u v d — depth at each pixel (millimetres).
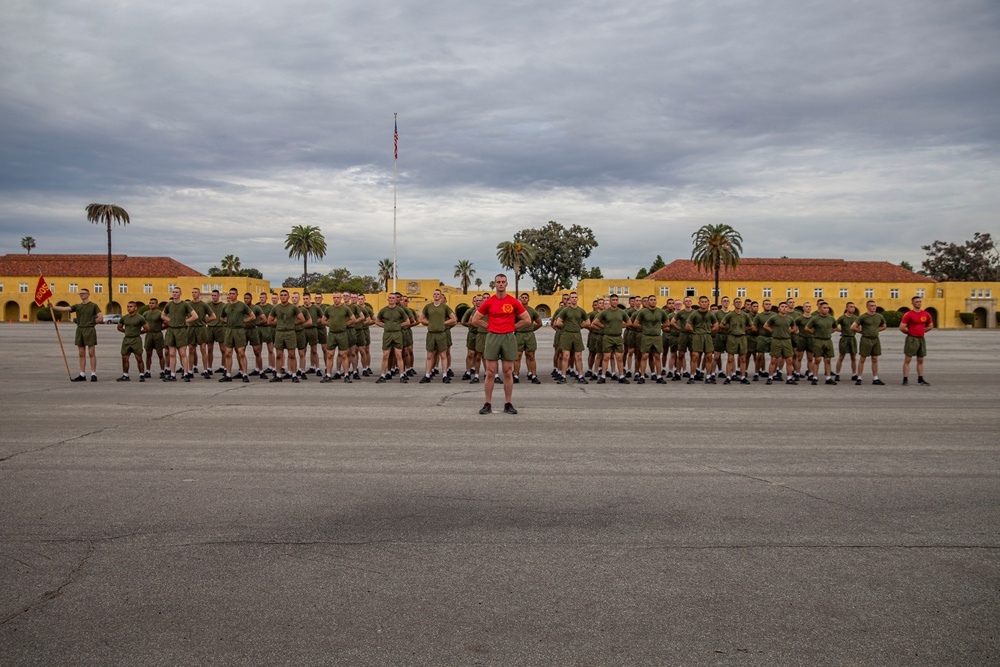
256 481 6133
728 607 3666
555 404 11477
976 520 5105
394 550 4445
